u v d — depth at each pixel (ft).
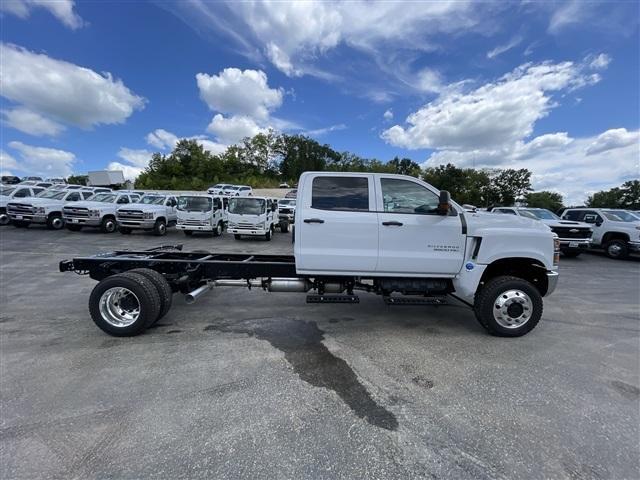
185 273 15.62
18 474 6.73
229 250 38.58
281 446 7.59
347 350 12.65
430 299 14.32
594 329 15.52
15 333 14.01
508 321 14.03
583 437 8.07
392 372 11.05
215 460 7.15
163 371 10.89
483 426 8.41
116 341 13.25
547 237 13.93
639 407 9.36
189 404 9.12
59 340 13.32
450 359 12.05
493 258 13.88
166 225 52.37
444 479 6.74
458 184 245.04
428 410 9.02
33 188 59.36
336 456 7.31
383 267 14.29
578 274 30.76
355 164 323.78
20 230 50.44
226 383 10.21
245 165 301.02
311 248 14.23
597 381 10.71
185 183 238.07
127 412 8.75
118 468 6.91
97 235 48.44
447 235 14.16
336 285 15.43
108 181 144.15
